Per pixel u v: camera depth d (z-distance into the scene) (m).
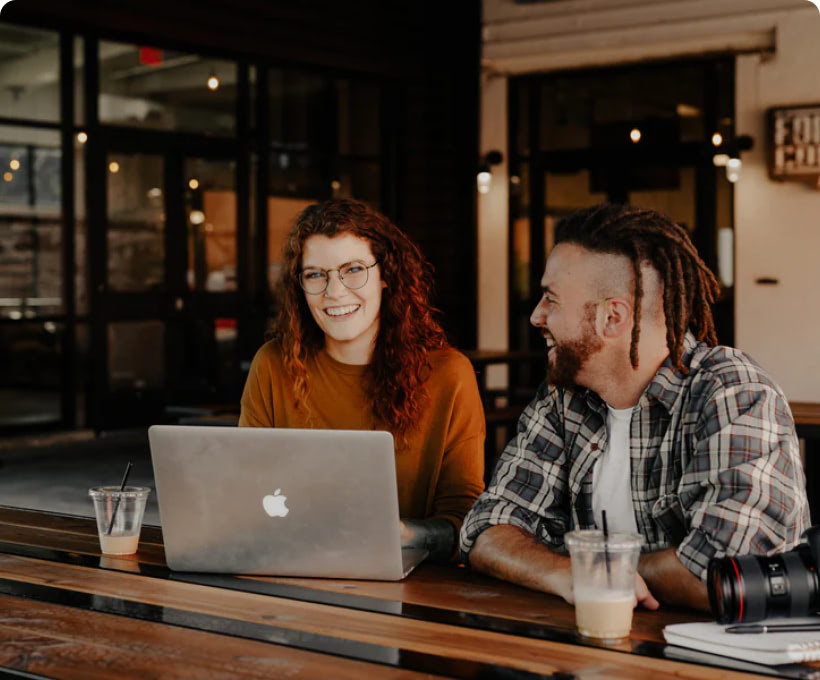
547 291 1.81
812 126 8.12
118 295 8.09
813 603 1.47
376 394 2.35
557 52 9.24
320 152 9.34
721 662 1.37
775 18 8.30
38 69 7.61
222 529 1.81
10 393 7.57
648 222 1.76
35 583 1.79
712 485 1.69
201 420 5.00
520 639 1.47
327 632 1.50
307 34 9.12
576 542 1.47
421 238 9.94
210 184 8.66
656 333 1.79
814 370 8.33
